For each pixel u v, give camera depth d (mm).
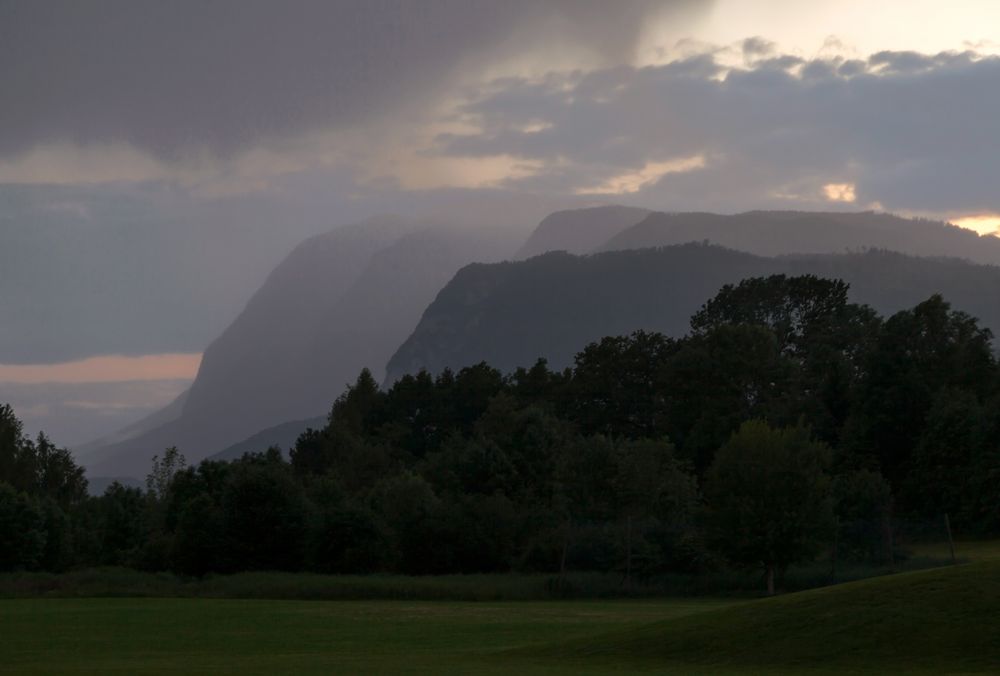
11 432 174250
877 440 139875
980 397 145375
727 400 155000
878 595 38281
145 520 137500
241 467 121938
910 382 140625
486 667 38000
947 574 38781
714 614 42344
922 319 149375
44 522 120625
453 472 124812
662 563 88875
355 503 110562
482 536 101500
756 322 189000
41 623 62656
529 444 128250
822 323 185625
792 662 34750
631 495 99500
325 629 57281
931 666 32406
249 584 91125
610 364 179000
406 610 71000
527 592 84875
